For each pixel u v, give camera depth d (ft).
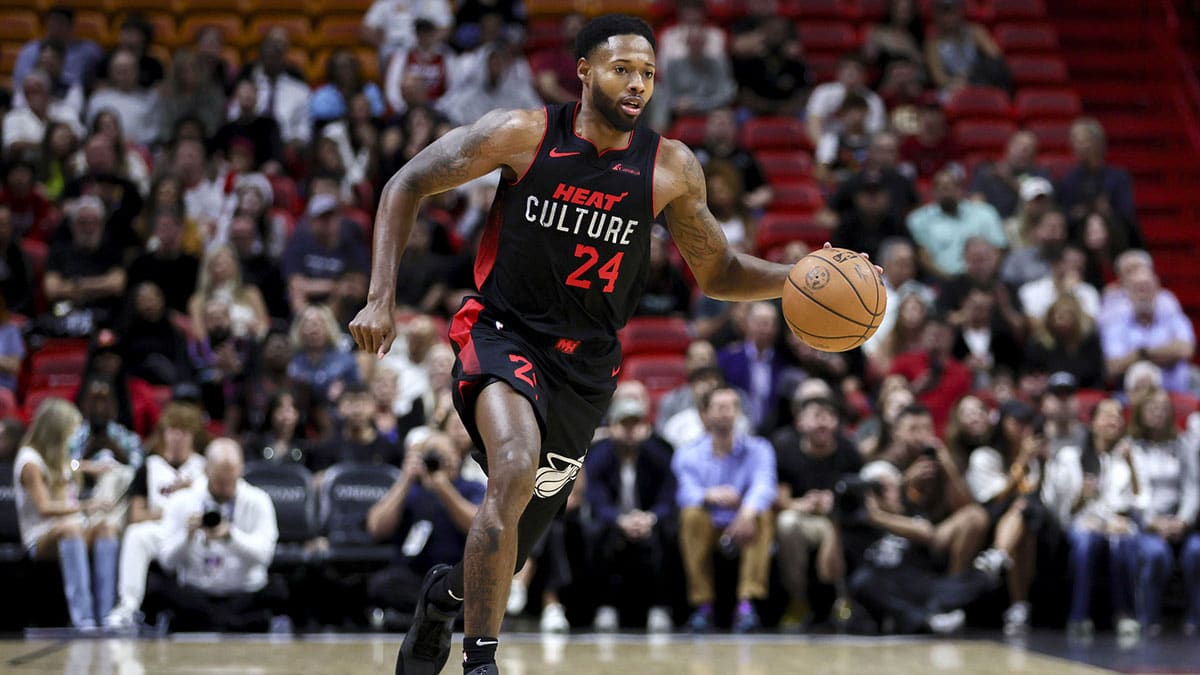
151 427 48.96
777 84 71.61
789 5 78.95
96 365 47.85
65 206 59.88
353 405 46.91
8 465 45.65
